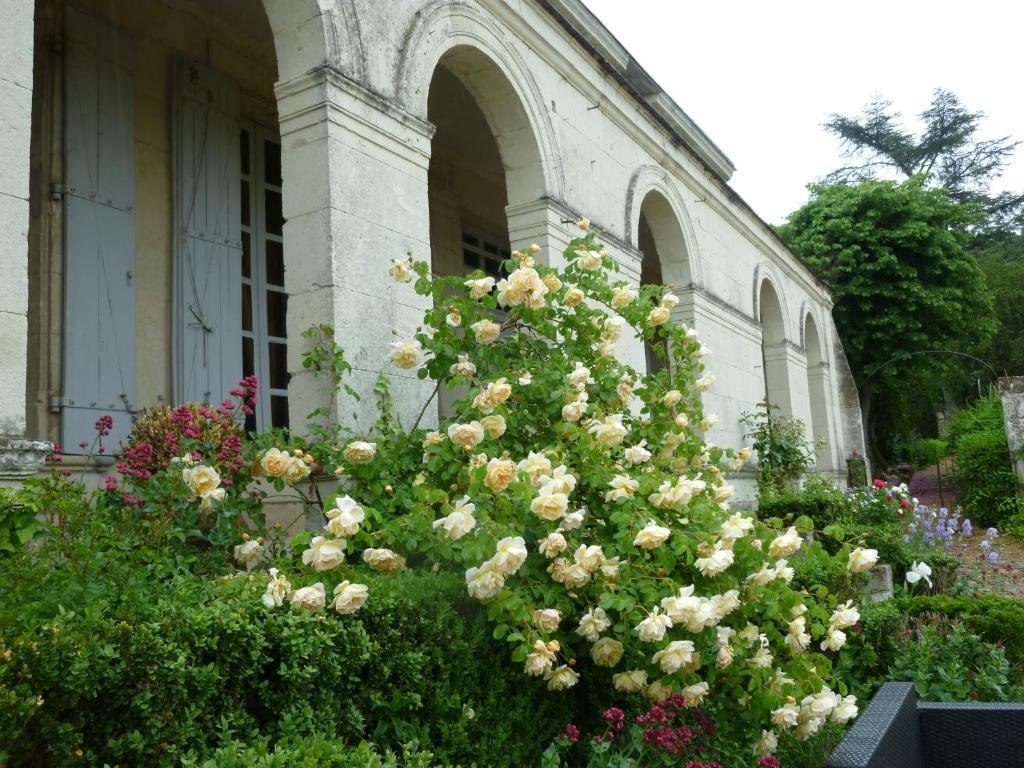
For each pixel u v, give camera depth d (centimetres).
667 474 394
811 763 342
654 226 1022
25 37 322
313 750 211
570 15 795
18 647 192
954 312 2145
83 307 544
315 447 400
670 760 287
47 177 541
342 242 469
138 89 611
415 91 547
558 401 398
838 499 888
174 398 599
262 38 712
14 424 299
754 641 310
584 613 309
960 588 663
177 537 330
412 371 509
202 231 637
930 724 264
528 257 439
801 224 2322
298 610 260
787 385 1473
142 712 209
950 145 3656
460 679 299
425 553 348
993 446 1398
